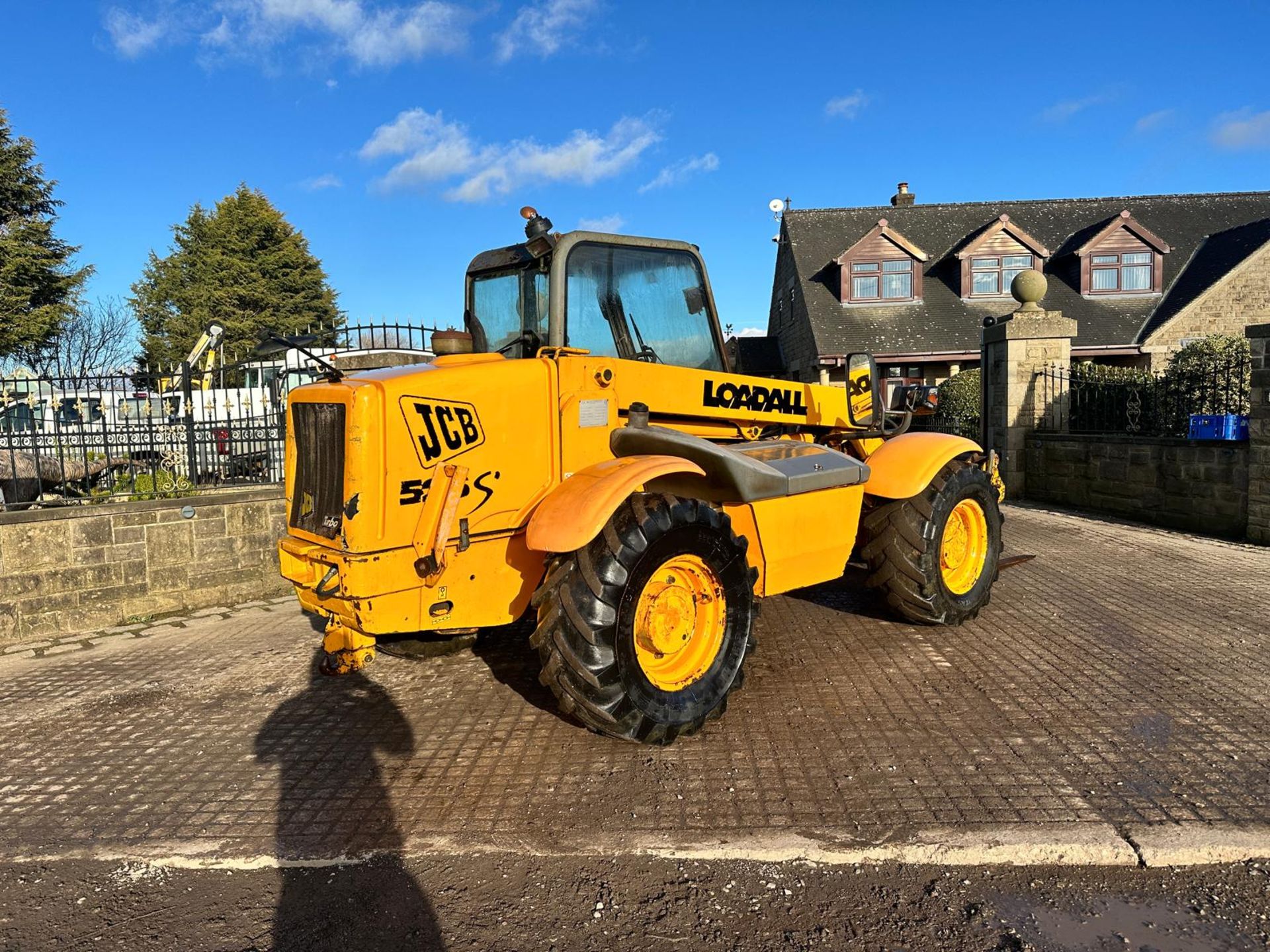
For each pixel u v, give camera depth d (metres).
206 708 4.14
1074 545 7.14
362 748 3.56
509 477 3.45
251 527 6.35
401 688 4.27
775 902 2.40
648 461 3.40
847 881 2.47
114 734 3.86
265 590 6.44
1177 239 21.66
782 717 3.65
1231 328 18.59
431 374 3.25
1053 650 4.36
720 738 3.46
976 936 2.21
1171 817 2.68
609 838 2.74
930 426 14.81
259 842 2.84
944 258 21.73
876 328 20.44
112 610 5.75
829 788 2.99
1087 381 9.70
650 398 3.94
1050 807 2.78
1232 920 2.23
